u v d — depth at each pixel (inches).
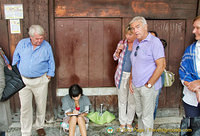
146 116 92.9
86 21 119.0
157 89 91.0
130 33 100.3
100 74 125.6
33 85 101.2
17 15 111.7
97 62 124.0
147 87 87.8
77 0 115.8
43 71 102.5
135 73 90.9
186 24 122.4
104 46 122.4
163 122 125.3
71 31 119.2
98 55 123.2
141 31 84.4
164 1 119.4
